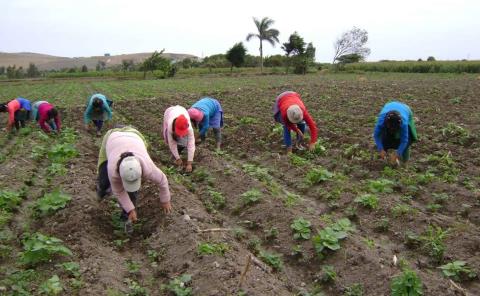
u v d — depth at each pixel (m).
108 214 7.84
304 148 12.36
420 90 25.41
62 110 20.61
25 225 7.45
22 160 11.04
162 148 12.73
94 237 7.00
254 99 23.77
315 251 6.82
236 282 5.67
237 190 9.26
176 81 45.22
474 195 8.71
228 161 11.38
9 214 7.79
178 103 22.80
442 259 6.70
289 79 42.72
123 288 5.73
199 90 31.77
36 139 13.55
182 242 6.68
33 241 6.28
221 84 37.97
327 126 15.25
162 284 5.96
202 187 9.53
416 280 5.58
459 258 6.67
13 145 13.12
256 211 8.23
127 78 57.28
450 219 7.91
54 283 5.45
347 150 11.73
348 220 7.42
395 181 9.73
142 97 27.19
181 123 9.08
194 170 10.48
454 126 13.91
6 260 6.41
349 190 9.05
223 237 7.00
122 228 7.41
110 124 16.48
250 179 9.48
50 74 71.38
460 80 34.09
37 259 6.16
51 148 11.64
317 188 9.53
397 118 9.70
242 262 6.23
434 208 8.44
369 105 20.16
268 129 14.87
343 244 6.81
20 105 15.20
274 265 6.58
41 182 9.62
